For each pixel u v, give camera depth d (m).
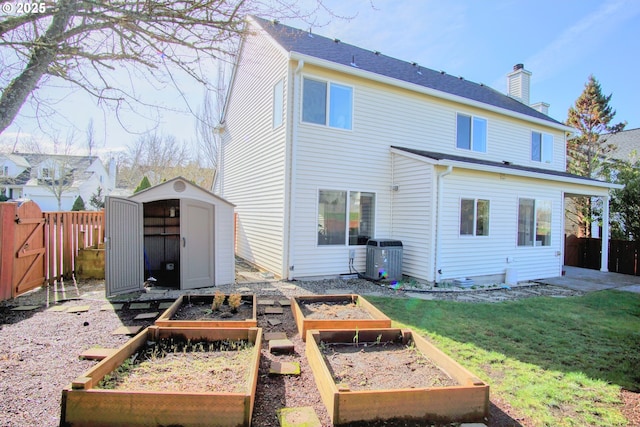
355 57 10.62
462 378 2.90
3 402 2.78
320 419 2.63
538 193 10.39
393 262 8.59
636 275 11.31
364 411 2.57
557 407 3.01
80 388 2.43
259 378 3.27
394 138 9.64
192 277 7.13
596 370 3.81
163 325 4.06
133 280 6.76
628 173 13.52
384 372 3.14
